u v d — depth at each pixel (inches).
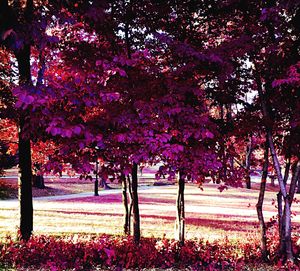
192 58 274.8
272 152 336.2
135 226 379.6
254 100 358.9
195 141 272.5
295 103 308.3
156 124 242.7
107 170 261.0
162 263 330.3
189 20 354.3
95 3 265.4
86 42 307.7
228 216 768.3
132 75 276.4
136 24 330.6
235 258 339.3
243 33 320.5
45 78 293.9
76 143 238.1
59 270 304.5
